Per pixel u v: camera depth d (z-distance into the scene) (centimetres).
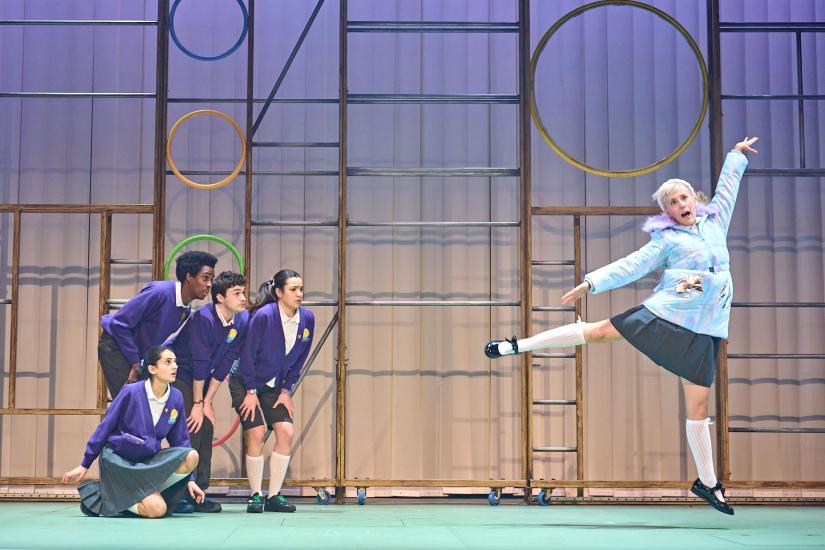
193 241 624
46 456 638
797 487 604
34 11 659
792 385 651
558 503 603
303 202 651
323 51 659
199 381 537
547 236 654
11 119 656
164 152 620
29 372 644
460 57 657
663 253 470
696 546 382
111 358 534
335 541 393
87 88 657
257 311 546
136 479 490
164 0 628
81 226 652
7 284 654
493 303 622
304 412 640
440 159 654
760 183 658
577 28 660
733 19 662
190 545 376
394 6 658
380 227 650
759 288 654
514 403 643
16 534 414
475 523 479
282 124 654
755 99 644
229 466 641
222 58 621
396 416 641
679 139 656
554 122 656
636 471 642
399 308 647
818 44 662
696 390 469
